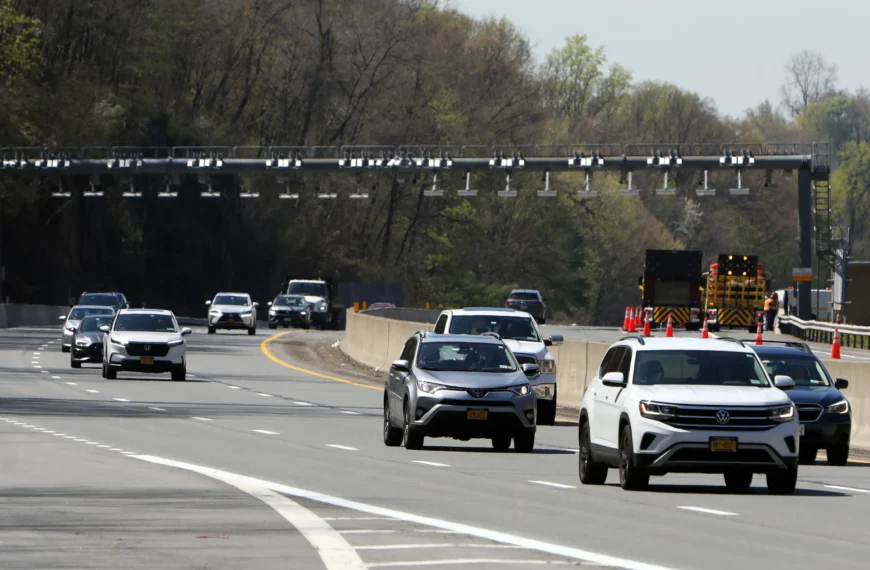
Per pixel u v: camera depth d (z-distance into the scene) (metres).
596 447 55.12
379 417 89.62
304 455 65.38
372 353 151.62
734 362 54.41
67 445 67.81
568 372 104.00
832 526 43.72
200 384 119.06
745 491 54.31
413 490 52.09
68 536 39.19
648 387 52.72
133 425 80.25
